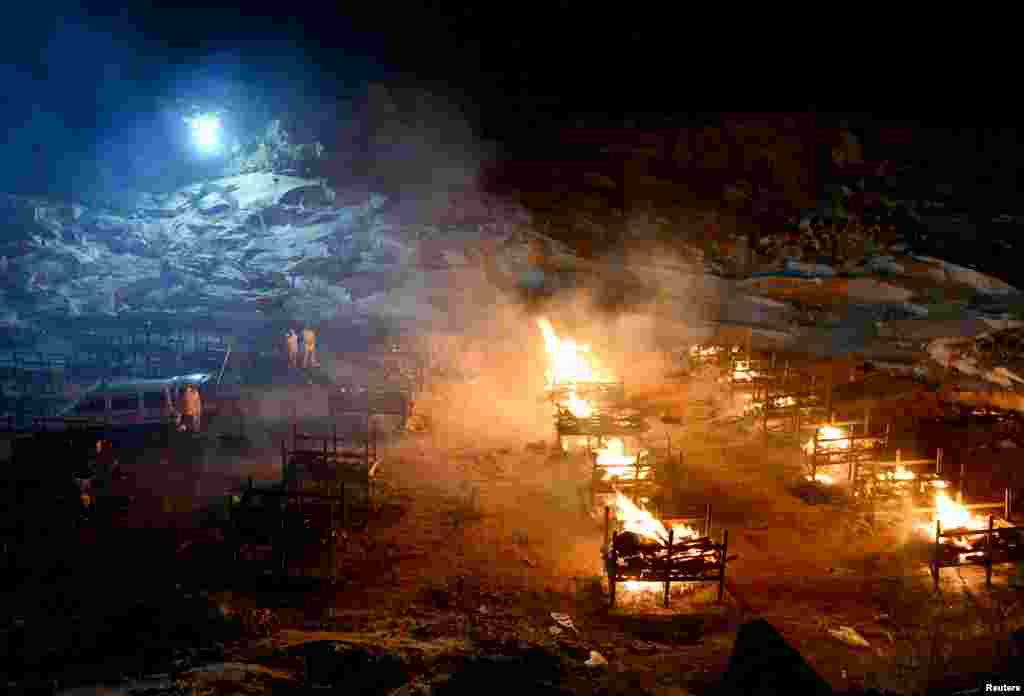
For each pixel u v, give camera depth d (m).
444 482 19.30
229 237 41.06
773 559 15.57
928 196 45.88
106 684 9.58
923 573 14.95
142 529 16.06
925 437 21.27
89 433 18.61
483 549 15.87
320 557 15.00
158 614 11.87
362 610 13.36
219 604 12.31
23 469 16.52
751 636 9.72
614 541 14.20
